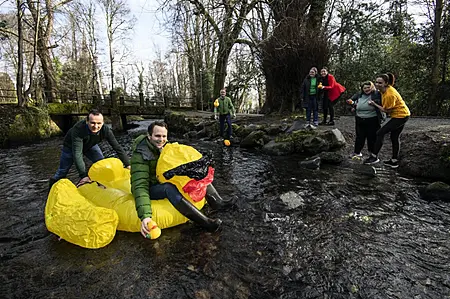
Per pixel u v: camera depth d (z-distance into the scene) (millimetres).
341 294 2004
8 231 3092
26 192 4500
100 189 3199
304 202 3646
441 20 12547
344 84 14188
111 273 2264
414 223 3004
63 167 3945
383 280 2129
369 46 14125
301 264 2352
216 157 6797
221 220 3166
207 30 14531
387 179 4445
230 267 2320
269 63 11250
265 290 2057
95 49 28625
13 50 23812
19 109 11773
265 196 3939
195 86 21438
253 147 7785
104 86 35250
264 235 2826
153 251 2559
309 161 5422
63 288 2111
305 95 7621
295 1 11148
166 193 2779
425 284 2074
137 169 2717
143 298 1989
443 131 4934
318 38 10312
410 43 13875
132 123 20312
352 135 7172
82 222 2637
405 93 13477
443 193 3602
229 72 19672
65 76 26828
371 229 2900
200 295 2008
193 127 11492
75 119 16203
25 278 2246
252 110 33156
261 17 14117
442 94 12281
